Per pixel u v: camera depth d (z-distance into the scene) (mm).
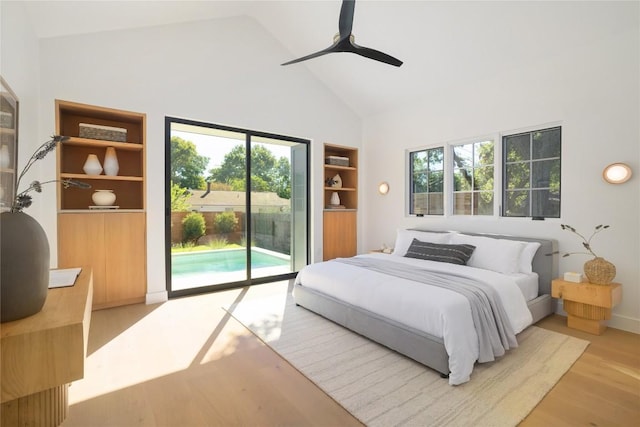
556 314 3217
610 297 2584
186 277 3877
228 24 4016
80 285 1684
